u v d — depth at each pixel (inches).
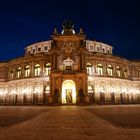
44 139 389.1
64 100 2711.6
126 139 389.4
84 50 2800.2
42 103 2802.7
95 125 588.1
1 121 735.1
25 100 3070.9
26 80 3085.6
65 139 389.1
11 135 431.8
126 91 3287.4
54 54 2763.3
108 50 3784.5
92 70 3024.1
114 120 736.3
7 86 3442.4
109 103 2869.1
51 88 2613.2
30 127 552.4
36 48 3634.4
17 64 3380.9
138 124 625.3
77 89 2588.6
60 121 692.7
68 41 2844.5
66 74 2635.3
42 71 3029.0
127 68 3481.8
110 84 3085.6
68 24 3048.7
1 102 3444.9
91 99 2913.4
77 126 567.5
